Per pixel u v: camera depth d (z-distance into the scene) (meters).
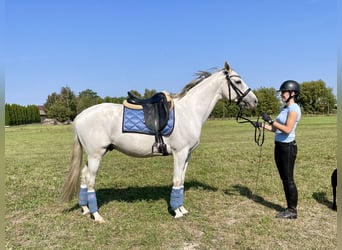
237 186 5.64
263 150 10.81
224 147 12.03
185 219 3.98
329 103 55.66
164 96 3.96
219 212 4.26
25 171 7.64
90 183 3.91
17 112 52.75
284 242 3.32
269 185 5.62
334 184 4.24
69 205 4.62
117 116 3.83
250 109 4.48
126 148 3.88
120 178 6.51
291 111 3.72
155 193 5.25
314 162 7.89
